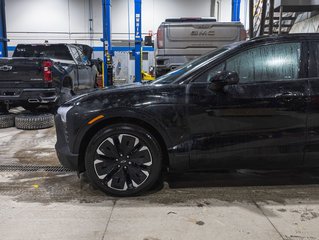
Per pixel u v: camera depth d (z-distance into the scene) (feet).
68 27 68.90
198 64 11.95
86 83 36.24
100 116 11.16
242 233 9.10
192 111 11.14
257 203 11.12
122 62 65.72
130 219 9.95
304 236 8.94
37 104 27.91
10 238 8.85
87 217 10.10
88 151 11.33
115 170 11.40
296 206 10.87
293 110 11.18
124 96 11.27
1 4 36.29
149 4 67.82
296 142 11.34
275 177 13.65
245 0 62.75
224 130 11.23
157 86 11.54
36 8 68.28
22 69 24.72
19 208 10.79
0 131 23.88
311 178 13.52
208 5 67.72
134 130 11.19
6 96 24.82
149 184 11.43
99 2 68.39
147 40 37.93
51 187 12.71
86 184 12.99
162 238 8.85
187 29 27.37
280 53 11.59
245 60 11.55
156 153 11.32
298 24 40.19
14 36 69.00
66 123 11.56
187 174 13.94
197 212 10.42
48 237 8.93
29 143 20.11
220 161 11.44
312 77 11.43
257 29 41.14
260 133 11.26
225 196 11.72
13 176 14.08
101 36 69.05
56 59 30.91
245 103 11.14
